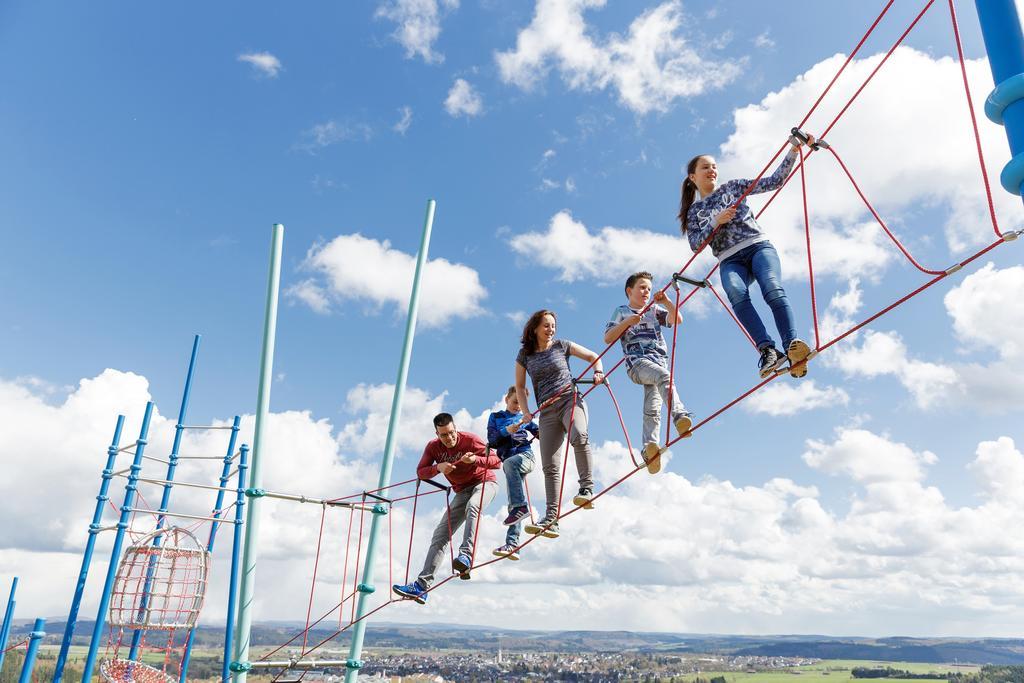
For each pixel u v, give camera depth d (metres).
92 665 12.42
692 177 5.80
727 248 5.24
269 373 10.59
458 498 8.52
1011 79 2.72
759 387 5.23
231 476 16.00
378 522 10.99
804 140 4.74
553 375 7.45
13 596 16.05
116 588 12.84
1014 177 2.71
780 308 4.84
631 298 7.01
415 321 12.16
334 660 10.38
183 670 13.41
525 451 8.06
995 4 2.88
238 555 14.00
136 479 13.45
